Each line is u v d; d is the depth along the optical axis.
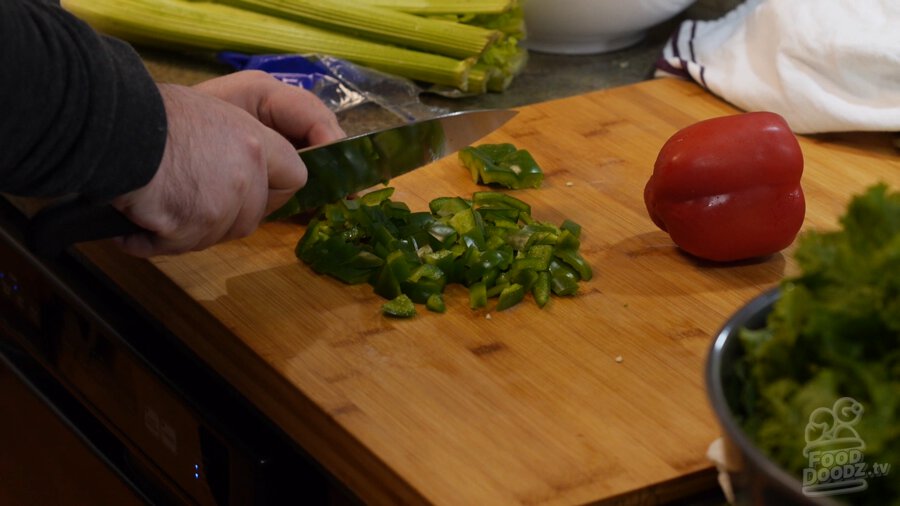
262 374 0.89
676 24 1.62
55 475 1.28
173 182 0.83
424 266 0.96
